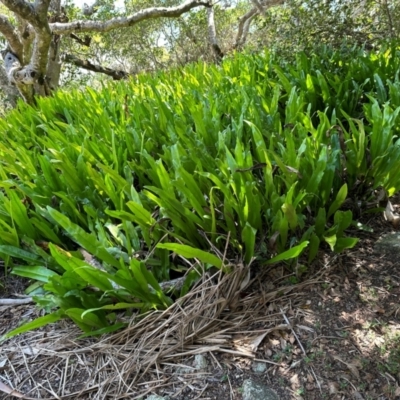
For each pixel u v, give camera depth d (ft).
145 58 33.78
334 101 8.39
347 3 12.86
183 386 4.18
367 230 5.37
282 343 4.45
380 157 5.56
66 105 10.78
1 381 4.47
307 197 5.23
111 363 4.45
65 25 18.74
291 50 12.21
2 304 5.51
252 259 4.81
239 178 5.08
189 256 4.45
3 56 20.92
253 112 6.95
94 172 5.79
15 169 6.89
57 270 5.27
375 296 4.84
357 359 4.21
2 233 5.35
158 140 7.35
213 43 27.63
